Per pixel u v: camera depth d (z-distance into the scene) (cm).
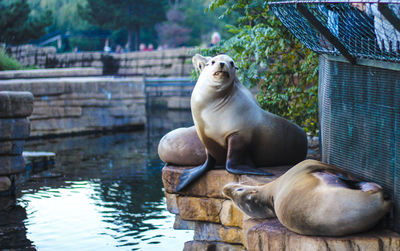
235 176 607
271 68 882
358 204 414
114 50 5850
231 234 617
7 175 950
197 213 645
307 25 560
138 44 5003
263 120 617
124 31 5791
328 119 566
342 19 488
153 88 3047
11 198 921
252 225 495
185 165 687
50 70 2191
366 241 415
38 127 1795
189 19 5341
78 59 3891
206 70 593
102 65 3850
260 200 498
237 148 603
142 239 679
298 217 429
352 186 438
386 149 446
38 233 718
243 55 862
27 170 1181
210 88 589
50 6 6681
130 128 2022
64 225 752
